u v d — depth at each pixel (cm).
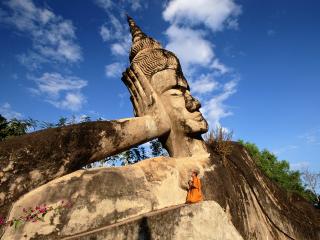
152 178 493
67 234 375
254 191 608
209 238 358
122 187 445
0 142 411
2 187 380
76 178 420
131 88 644
